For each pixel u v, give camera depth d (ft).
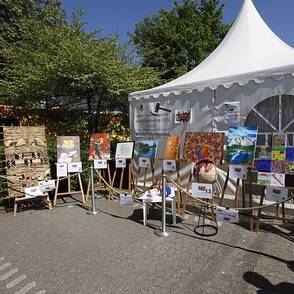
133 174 23.57
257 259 11.79
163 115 21.07
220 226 15.67
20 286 10.44
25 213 19.33
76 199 22.61
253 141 14.67
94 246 13.62
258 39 22.06
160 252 12.75
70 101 30.89
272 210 16.47
